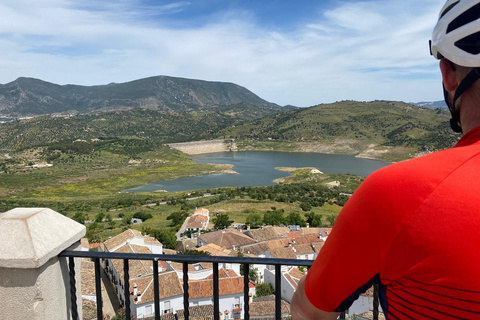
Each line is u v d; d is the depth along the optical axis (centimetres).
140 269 3058
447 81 150
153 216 8556
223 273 3020
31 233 292
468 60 128
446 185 120
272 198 10006
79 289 345
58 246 305
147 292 2672
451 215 115
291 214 7075
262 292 3073
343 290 142
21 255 281
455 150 133
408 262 123
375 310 272
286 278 2812
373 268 133
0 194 12350
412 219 120
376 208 128
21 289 292
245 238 4875
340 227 140
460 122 148
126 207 9706
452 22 135
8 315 296
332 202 9756
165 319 2423
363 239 130
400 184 127
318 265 151
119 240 4019
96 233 6638
